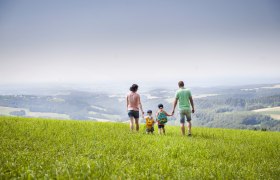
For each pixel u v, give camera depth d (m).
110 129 16.67
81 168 6.13
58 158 7.50
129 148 10.25
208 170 7.11
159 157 8.77
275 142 15.43
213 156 10.09
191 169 7.20
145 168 6.89
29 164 6.48
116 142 11.04
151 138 13.62
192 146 11.48
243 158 9.98
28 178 5.35
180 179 6.14
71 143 10.53
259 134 20.42
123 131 15.88
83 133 13.67
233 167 7.86
